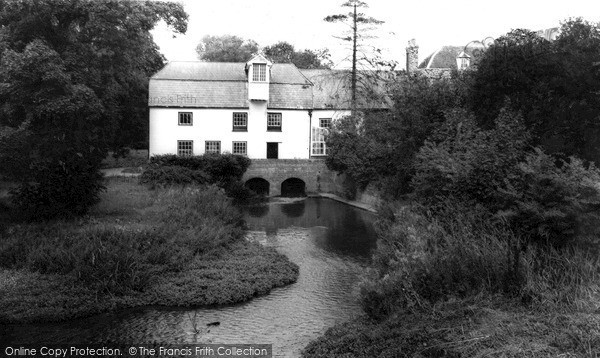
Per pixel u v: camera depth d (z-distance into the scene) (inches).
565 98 613.3
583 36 643.5
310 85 1551.4
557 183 393.4
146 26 1079.0
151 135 1515.7
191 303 492.1
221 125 1541.6
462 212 488.1
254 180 1553.9
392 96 965.2
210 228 715.4
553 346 258.2
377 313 380.8
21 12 953.5
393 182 924.0
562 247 378.0
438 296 355.9
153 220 713.0
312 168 1529.3
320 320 447.5
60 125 959.6
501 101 650.8
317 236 855.7
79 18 1027.9
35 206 679.7
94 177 753.6
